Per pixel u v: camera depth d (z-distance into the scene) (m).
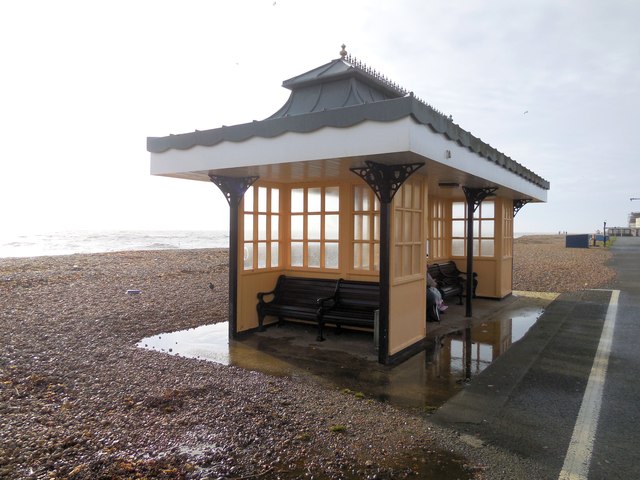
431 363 5.60
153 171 6.46
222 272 15.24
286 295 7.48
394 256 5.66
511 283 11.59
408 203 6.10
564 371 5.28
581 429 3.70
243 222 6.93
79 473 2.85
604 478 2.94
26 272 14.08
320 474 2.97
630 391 4.60
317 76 6.32
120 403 4.10
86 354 5.71
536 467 3.08
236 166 5.61
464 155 5.86
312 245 7.60
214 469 2.98
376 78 6.41
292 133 5.09
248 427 3.62
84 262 18.28
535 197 10.77
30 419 3.69
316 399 4.32
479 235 10.87
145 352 5.89
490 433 3.62
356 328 7.21
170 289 11.30
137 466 2.97
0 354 5.58
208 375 4.97
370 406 4.17
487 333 7.22
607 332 7.22
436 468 3.06
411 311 6.17
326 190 7.43
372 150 4.51
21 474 2.83
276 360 5.64
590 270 17.17
